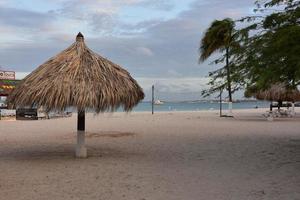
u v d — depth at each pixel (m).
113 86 10.19
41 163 10.20
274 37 9.34
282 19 9.63
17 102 10.17
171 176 8.57
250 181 8.05
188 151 12.33
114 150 12.57
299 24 9.48
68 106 9.73
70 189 7.39
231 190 7.30
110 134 17.64
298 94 30.50
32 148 13.12
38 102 9.80
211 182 7.96
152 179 8.25
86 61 10.47
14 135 17.39
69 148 13.12
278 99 31.16
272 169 9.37
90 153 11.93
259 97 31.28
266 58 9.61
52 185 7.72
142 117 32.88
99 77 10.17
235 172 9.02
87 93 9.69
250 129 20.16
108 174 8.78
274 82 10.04
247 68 10.25
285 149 12.73
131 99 10.63
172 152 12.12
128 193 7.09
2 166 9.79
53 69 10.29
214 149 12.76
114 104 10.12
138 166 9.76
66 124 24.28
